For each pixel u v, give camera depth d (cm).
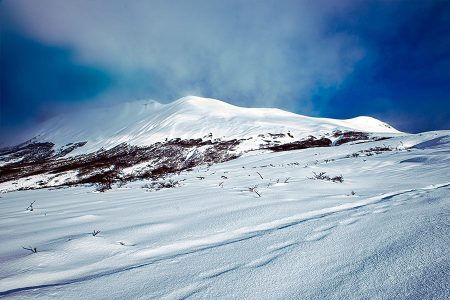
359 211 327
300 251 217
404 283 153
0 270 203
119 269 205
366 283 159
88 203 582
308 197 459
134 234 295
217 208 412
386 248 204
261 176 876
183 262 213
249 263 202
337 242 229
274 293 159
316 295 153
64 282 185
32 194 1036
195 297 159
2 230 343
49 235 306
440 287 144
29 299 159
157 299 159
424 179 618
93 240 264
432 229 229
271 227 301
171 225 328
